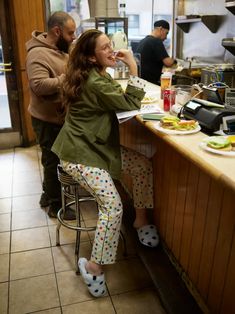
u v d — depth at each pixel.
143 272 1.99
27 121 4.09
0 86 4.19
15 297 1.79
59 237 2.30
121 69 3.05
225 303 1.46
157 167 2.17
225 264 1.44
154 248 2.16
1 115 4.29
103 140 1.67
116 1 4.13
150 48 3.76
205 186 1.57
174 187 1.93
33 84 2.13
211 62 3.55
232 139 1.27
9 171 3.44
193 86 1.98
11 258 2.10
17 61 3.79
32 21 3.86
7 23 3.64
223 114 1.45
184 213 1.83
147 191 2.16
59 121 2.30
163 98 1.90
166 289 1.82
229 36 3.16
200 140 1.36
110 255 1.71
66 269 2.00
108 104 1.60
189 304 1.72
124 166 2.09
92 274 1.74
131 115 1.65
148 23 5.43
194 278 1.76
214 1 3.34
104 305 1.74
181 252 1.91
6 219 2.55
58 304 1.74
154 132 1.50
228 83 2.14
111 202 1.65
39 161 3.72
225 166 1.08
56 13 2.17
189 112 1.64
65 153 1.68
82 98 1.61
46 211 2.66
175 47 4.37
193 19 3.43
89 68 1.59
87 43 1.55
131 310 1.71
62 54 2.24
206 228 1.59
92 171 1.63
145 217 2.26
